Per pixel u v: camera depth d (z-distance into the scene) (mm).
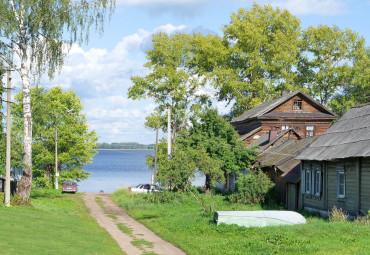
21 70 38531
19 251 19422
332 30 76250
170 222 32969
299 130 67125
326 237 22438
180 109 77500
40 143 73062
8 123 38062
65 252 20219
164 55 76625
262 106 71375
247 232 25344
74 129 74312
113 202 55781
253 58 76250
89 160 78062
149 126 77812
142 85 76938
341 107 75500
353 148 30453
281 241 21594
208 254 20844
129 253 22078
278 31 76562
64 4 35875
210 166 37125
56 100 73812
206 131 54625
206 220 31312
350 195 31047
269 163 46969
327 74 74875
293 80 78250
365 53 82938
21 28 36312
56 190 69500
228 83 74812
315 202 36281
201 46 77250
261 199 44094
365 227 24328
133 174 161375
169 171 37469
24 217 31516
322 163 35031
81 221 34531
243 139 65438
